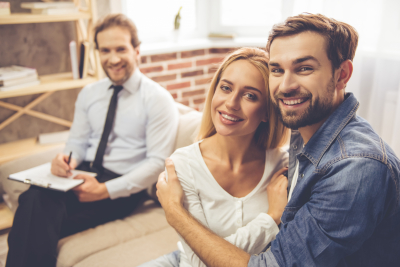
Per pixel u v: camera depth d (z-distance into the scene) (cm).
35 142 236
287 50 78
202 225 93
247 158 106
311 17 79
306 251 77
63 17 210
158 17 294
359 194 72
